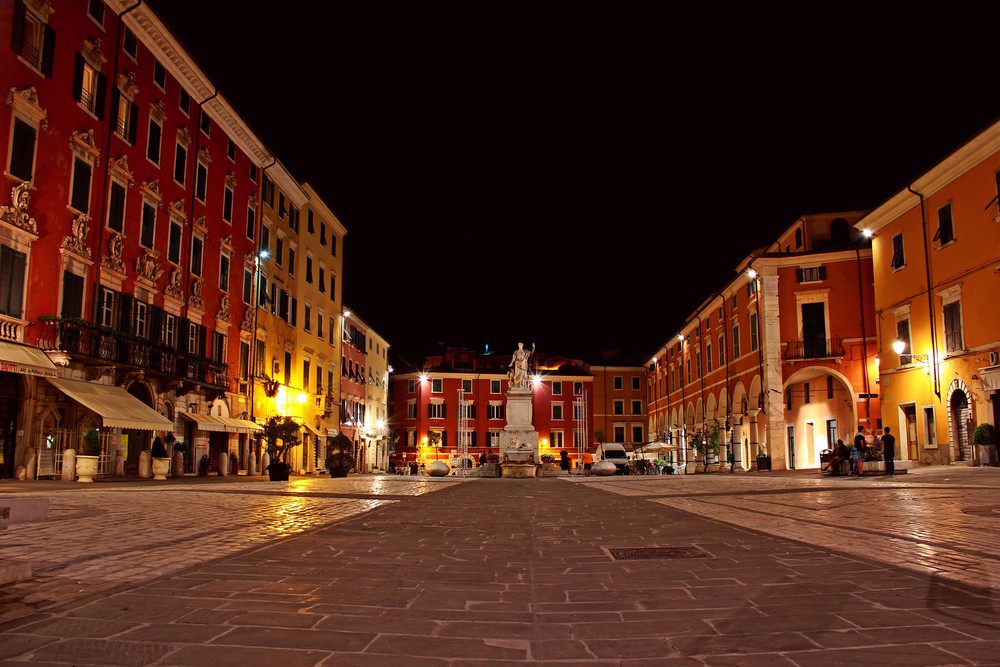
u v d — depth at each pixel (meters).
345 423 56.94
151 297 28.36
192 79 31.53
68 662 3.52
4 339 20.78
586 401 86.44
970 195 28.31
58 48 23.14
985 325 27.36
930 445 31.47
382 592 5.29
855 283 39.09
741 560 6.69
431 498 15.97
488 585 5.60
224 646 3.82
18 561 5.63
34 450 21.44
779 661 3.57
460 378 85.62
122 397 24.62
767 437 39.38
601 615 4.60
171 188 30.16
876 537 8.09
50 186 22.70
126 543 7.57
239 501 14.01
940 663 3.48
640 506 13.55
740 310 45.78
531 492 18.81
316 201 48.66
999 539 7.80
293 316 44.84
